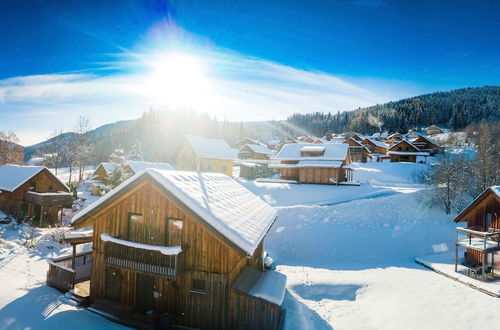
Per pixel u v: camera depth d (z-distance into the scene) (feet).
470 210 71.56
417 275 64.90
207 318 40.45
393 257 79.36
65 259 52.80
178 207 41.39
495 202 66.23
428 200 102.37
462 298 52.34
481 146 138.82
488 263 67.41
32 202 100.53
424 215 97.09
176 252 38.09
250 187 134.41
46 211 107.65
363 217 96.02
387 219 95.20
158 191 42.39
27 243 71.15
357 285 60.03
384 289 57.57
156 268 39.40
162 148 383.86
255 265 57.11
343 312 50.34
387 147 281.95
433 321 45.01
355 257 79.30
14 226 86.12
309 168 143.13
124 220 43.93
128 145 419.54
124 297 43.83
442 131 391.65
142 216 43.14
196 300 40.91
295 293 57.26
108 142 436.76
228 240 36.78
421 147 254.27
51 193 105.40
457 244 66.74
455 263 66.44
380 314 49.08
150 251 40.19
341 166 142.61
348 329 44.60
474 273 63.93
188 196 38.99
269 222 52.85
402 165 195.21
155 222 42.42
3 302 39.73
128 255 41.14
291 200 118.93
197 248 40.88
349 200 115.14
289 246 85.51
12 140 207.62
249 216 48.14
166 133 486.38
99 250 45.52
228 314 40.32
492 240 66.28
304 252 82.69
